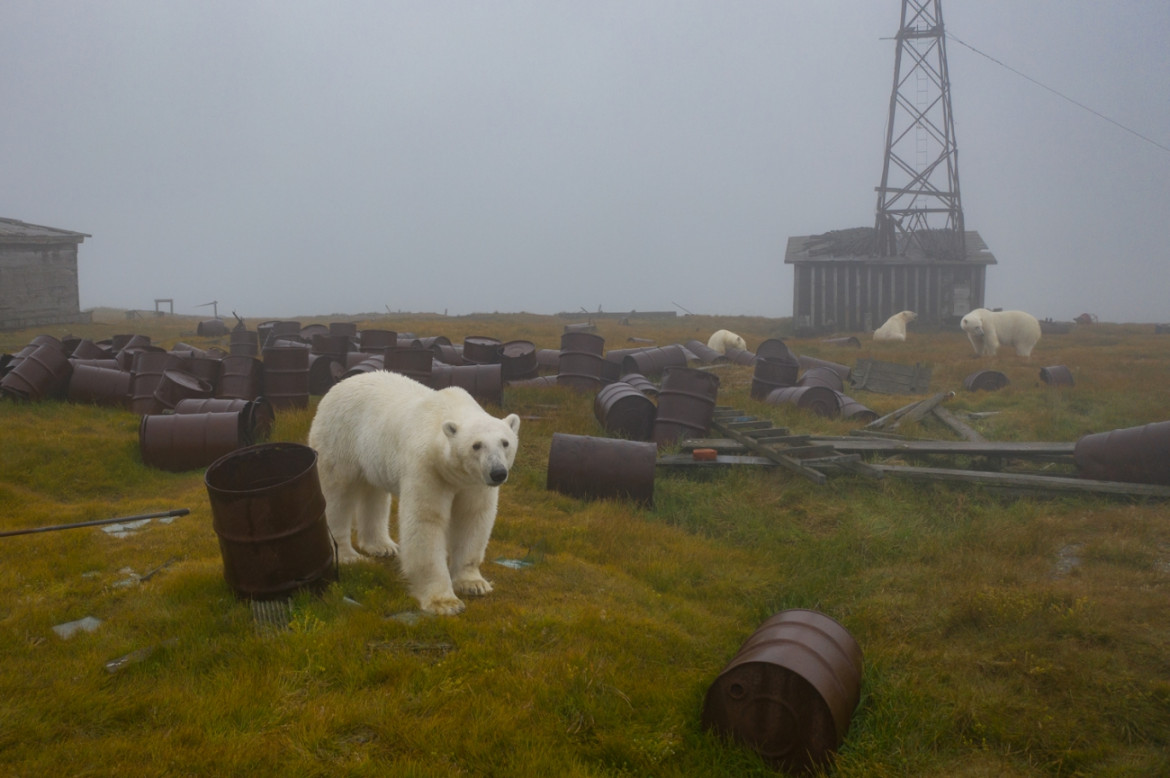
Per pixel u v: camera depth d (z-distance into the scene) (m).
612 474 10.28
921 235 39.59
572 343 15.79
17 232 31.12
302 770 4.08
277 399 13.84
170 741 4.25
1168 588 7.21
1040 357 22.78
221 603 5.93
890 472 10.90
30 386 13.26
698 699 5.28
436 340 18.47
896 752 4.93
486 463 5.79
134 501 9.48
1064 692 5.61
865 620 7.02
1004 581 7.75
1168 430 10.01
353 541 7.92
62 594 6.17
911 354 24.11
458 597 6.44
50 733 4.25
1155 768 4.83
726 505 10.41
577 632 5.98
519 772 4.26
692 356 21.81
